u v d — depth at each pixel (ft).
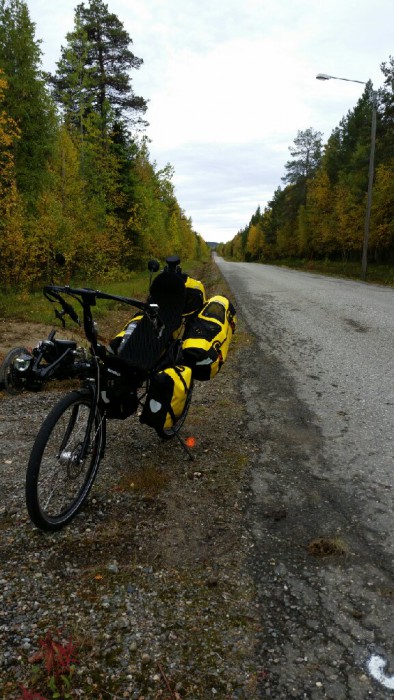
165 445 13.42
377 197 99.45
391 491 11.12
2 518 9.78
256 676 6.31
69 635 6.87
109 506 10.32
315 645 6.81
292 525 9.78
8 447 13.15
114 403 10.57
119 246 78.28
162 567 8.42
